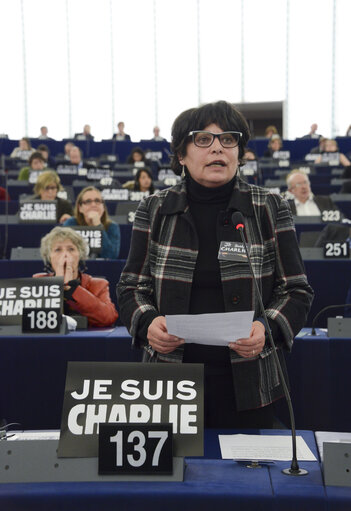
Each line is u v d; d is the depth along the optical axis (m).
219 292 1.68
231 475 1.26
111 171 10.31
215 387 1.68
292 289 1.71
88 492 1.17
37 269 3.86
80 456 1.26
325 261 3.85
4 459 1.25
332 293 3.84
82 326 3.04
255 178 9.79
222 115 1.68
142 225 1.76
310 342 2.74
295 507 1.14
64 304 3.09
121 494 1.16
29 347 2.77
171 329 1.50
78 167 10.25
